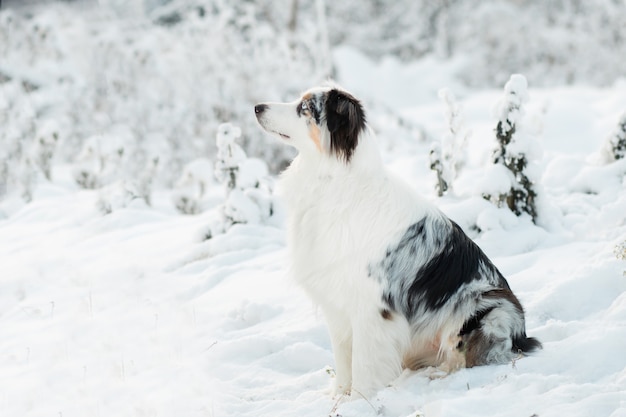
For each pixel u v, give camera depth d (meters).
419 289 3.97
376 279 3.93
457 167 7.67
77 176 9.72
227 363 4.53
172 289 5.91
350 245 3.96
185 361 4.51
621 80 18.05
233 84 12.77
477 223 5.98
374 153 4.10
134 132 11.85
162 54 13.61
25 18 21.09
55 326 5.20
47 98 13.20
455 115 6.70
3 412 3.93
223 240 6.74
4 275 6.48
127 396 4.02
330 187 4.06
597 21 23.62
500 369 3.76
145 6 20.67
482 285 4.04
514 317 3.93
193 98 12.52
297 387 4.19
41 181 10.14
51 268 6.61
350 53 25.22
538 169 6.12
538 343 3.97
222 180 7.25
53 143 10.25
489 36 26.00
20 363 4.63
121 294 5.79
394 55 28.61
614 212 5.77
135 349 4.70
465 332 3.98
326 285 4.05
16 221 8.45
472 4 27.58
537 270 5.19
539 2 27.00
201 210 8.74
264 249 6.61
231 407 3.90
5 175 10.01
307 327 4.83
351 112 4.00
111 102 12.70
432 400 3.52
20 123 11.26
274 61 13.65
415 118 16.38
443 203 6.42
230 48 13.35
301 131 4.14
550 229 6.09
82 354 4.68
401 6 28.52
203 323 5.14
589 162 7.45
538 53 25.45
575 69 23.92
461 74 25.52
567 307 4.56
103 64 13.81
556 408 3.18
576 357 3.68
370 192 4.02
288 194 4.27
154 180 10.54
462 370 3.84
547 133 12.45
